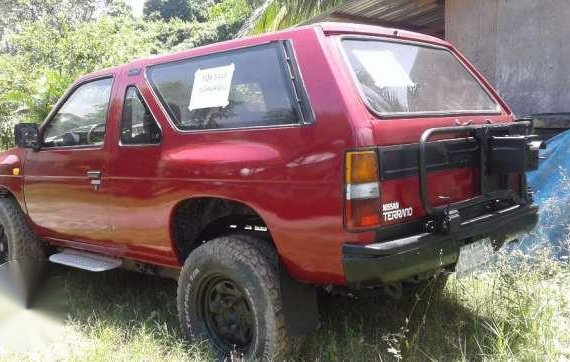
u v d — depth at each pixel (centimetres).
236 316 346
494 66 696
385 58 346
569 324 364
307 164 298
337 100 295
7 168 512
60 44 1335
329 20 989
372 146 288
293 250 309
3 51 1953
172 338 383
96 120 433
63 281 516
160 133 379
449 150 332
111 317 430
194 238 384
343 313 402
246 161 323
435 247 302
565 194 491
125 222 404
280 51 328
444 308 398
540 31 651
